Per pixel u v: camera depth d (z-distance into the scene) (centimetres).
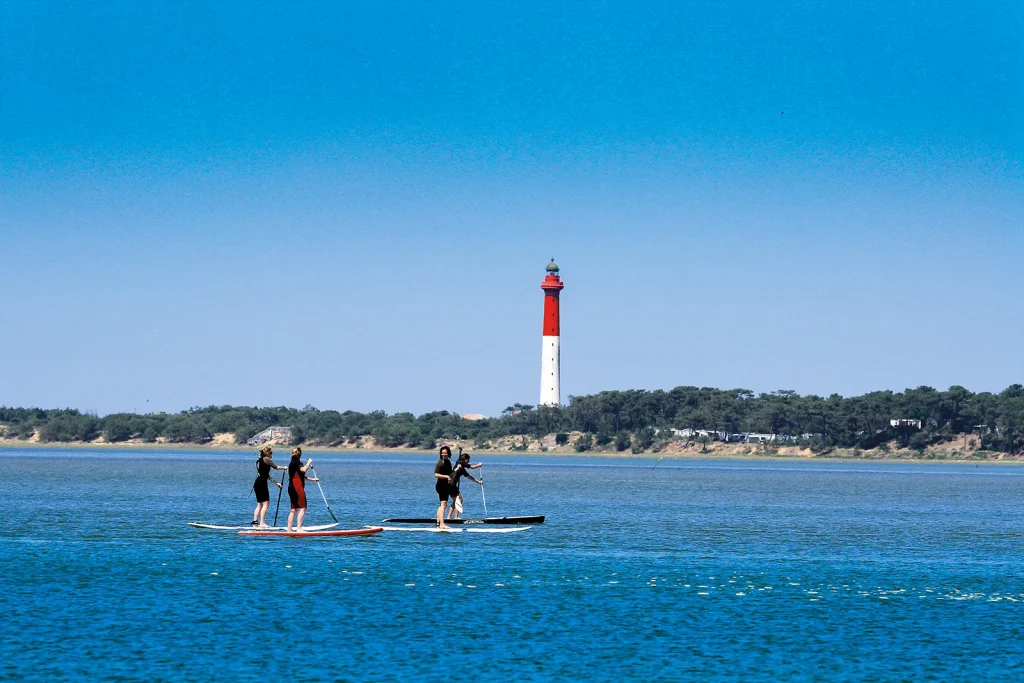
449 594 14262
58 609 12812
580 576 16062
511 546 19700
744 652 11231
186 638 11431
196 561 16875
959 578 16488
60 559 17038
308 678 10050
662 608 13525
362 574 15800
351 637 11644
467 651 11131
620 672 10431
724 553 19375
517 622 12550
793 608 13638
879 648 11450
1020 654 11238
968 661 10938
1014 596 14762
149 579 15050
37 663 10356
